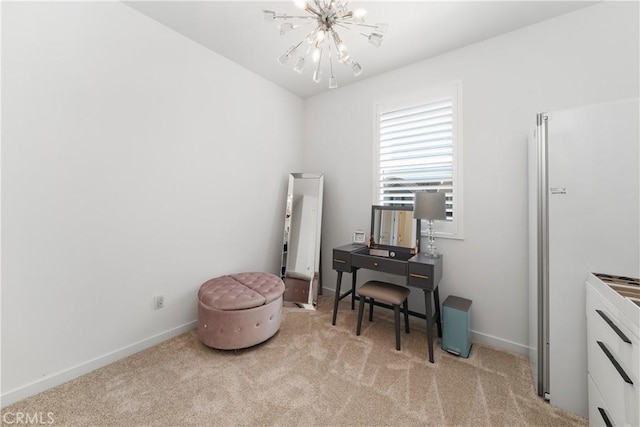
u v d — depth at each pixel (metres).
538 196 1.55
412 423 1.37
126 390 1.59
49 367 1.60
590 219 1.38
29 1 1.49
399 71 2.65
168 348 2.05
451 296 2.27
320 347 2.10
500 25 1.99
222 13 1.94
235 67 2.63
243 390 1.60
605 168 1.34
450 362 1.91
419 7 1.81
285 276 3.08
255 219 2.92
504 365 1.87
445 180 2.42
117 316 1.90
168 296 2.19
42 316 1.57
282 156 3.21
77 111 1.67
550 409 1.46
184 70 2.22
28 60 1.49
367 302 2.90
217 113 2.49
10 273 1.46
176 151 2.20
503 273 2.12
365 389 1.62
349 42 2.21
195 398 1.53
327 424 1.36
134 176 1.95
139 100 1.96
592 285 1.33
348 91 3.06
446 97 2.36
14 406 1.45
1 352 1.45
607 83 1.74
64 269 1.65
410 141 2.62
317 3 1.37
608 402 1.12
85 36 1.69
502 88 2.10
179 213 2.24
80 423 1.35
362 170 2.97
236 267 2.74
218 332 1.96
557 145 1.46
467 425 1.36
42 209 1.56
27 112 1.49
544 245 1.54
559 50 1.88
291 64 2.65
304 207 3.16
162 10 1.91
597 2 1.75
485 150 2.18
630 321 0.95
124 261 1.92
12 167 1.45
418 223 2.50
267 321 2.10
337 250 2.53
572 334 1.43
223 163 2.57
